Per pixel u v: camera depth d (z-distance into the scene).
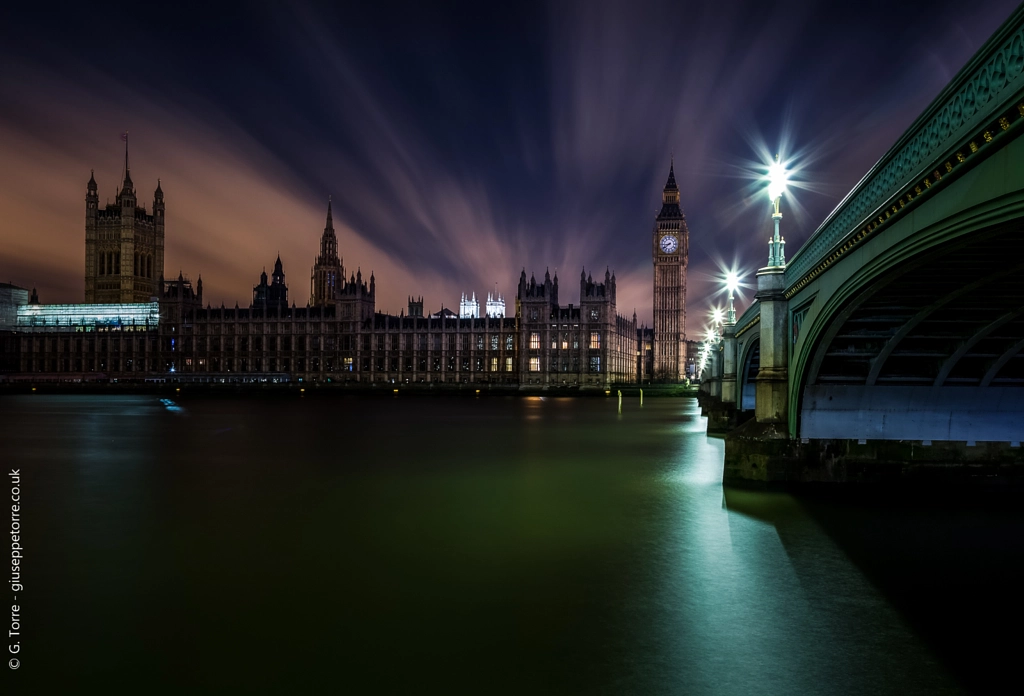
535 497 31.94
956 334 25.69
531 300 195.62
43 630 16.19
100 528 25.95
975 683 13.91
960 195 12.96
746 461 31.59
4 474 39.38
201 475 38.88
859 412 30.86
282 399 147.62
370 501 31.16
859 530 24.91
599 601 18.12
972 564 21.11
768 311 32.12
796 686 13.76
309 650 15.12
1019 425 30.09
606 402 139.50
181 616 17.06
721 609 17.58
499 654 14.98
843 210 21.08
